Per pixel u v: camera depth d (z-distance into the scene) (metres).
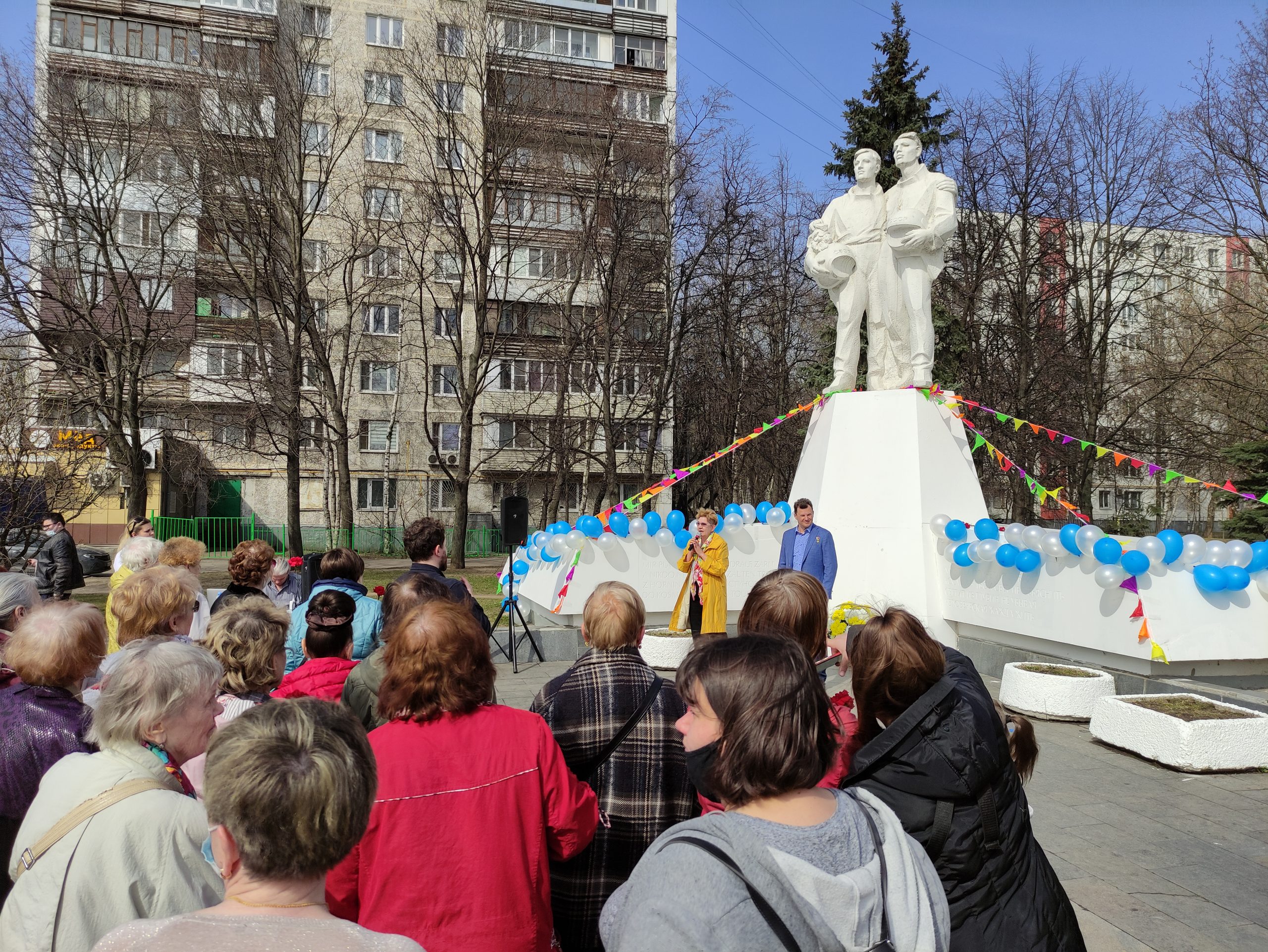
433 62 24.59
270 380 23.61
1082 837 4.94
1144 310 33.12
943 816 2.24
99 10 32.91
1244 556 8.05
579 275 27.44
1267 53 19.97
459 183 26.78
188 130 21.98
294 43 23.22
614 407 32.97
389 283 28.86
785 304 31.06
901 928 1.54
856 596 10.53
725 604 8.35
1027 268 25.81
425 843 2.23
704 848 1.50
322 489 37.25
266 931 1.43
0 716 2.72
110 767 2.24
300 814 1.51
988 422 25.28
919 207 10.78
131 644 2.60
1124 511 35.78
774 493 35.91
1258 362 23.16
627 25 40.41
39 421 13.77
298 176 23.27
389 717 2.46
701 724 1.76
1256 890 4.25
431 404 37.25
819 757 1.64
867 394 11.08
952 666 2.63
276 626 3.47
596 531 11.01
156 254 25.53
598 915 2.80
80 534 32.66
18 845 2.15
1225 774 6.07
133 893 2.06
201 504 36.75
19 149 20.31
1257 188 20.33
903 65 25.80
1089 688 7.50
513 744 2.38
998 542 9.46
